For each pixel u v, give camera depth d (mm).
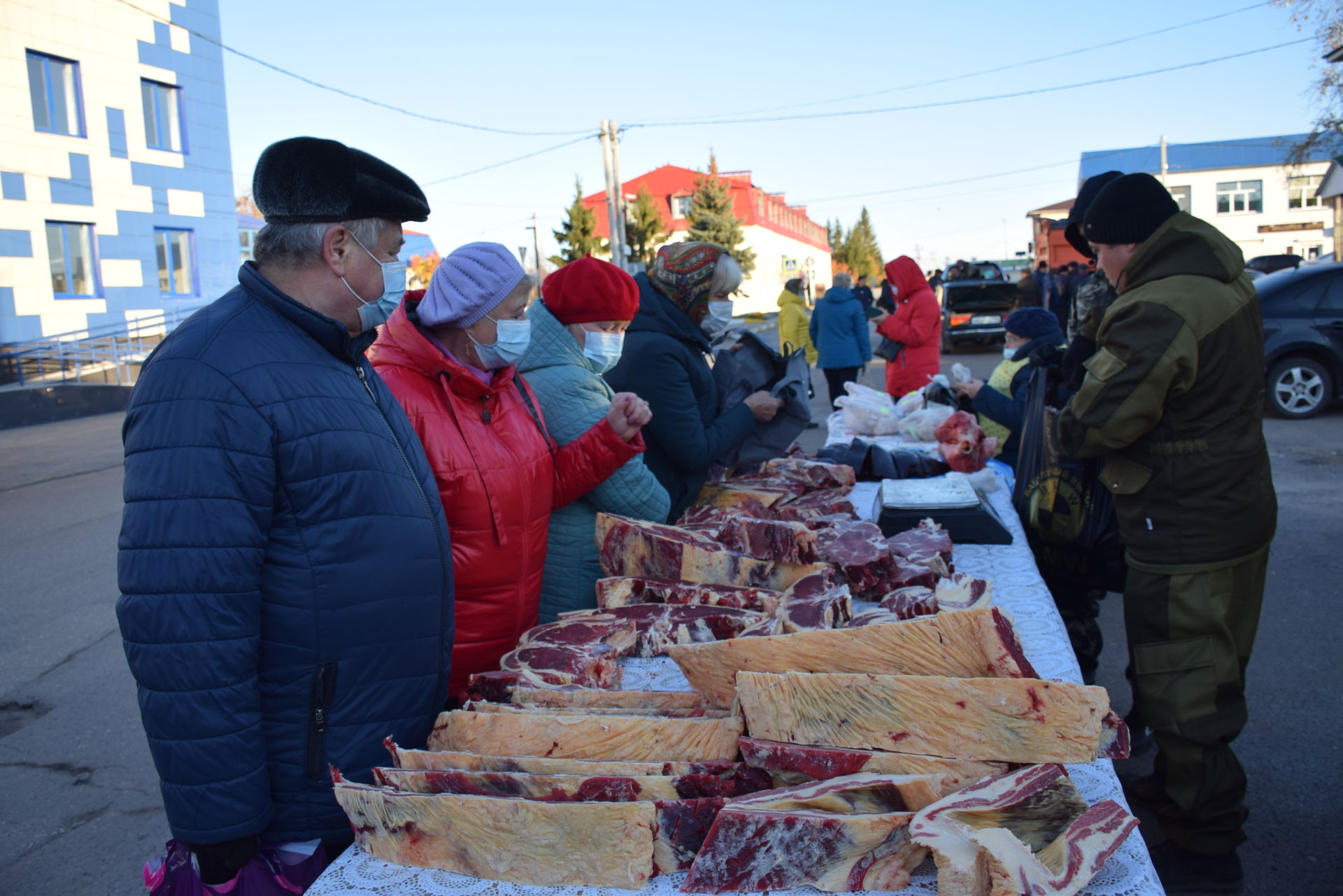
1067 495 2867
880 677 1319
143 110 21047
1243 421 2219
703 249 2869
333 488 1459
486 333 1970
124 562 1338
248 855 1410
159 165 21422
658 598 2168
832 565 2088
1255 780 3076
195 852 1402
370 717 1524
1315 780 3047
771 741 1377
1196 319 2143
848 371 10453
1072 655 1862
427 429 1913
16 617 5410
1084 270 17359
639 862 1227
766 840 1201
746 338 3367
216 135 23000
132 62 20641
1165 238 2229
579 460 2303
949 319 21281
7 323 18281
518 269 1983
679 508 2963
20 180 18453
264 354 1434
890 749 1318
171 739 1333
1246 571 2316
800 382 3209
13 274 18359
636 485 2490
